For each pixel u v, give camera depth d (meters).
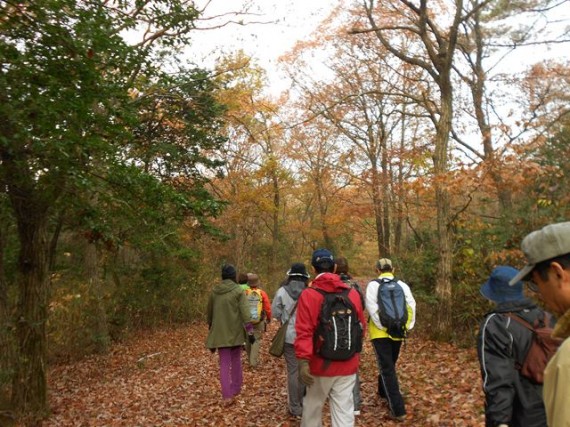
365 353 10.52
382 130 23.03
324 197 32.53
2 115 4.82
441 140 10.63
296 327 4.61
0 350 6.63
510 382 2.60
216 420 7.01
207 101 16.30
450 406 6.30
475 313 9.99
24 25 5.08
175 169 17.11
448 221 10.38
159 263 19.12
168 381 10.53
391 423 5.98
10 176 5.88
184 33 8.99
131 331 17.94
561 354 1.51
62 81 5.38
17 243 9.52
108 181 6.81
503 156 8.69
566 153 9.12
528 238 1.92
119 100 6.57
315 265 4.88
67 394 10.43
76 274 14.90
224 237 18.08
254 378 9.48
